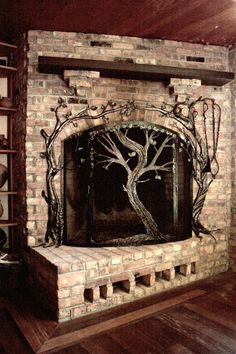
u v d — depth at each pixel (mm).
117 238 3025
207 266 3340
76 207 3098
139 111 3172
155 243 3096
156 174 3203
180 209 3354
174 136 3240
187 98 3295
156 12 2625
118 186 3178
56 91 2971
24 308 2576
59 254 2691
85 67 2809
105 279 2588
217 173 3471
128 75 3039
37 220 2949
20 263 2967
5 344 2039
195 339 2088
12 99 3264
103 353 1936
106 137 3045
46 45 2949
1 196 3373
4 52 3275
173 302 2688
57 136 2973
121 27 2910
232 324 2287
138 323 2324
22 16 2660
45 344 2039
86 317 2434
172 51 3260
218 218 3479
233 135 3496
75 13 2615
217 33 3086
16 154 3238
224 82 3305
